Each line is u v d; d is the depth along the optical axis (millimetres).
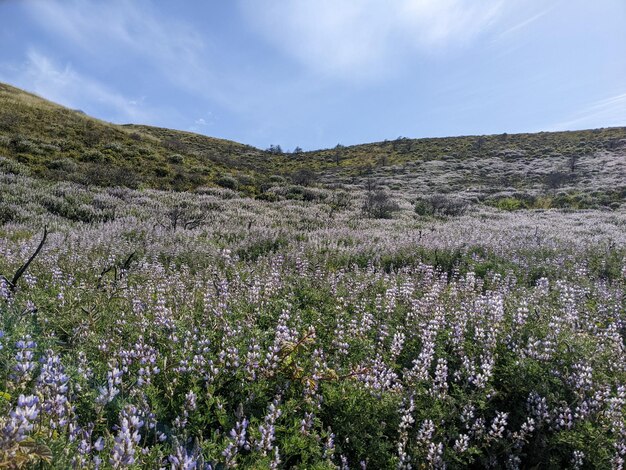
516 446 3646
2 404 2479
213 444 2742
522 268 9758
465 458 3592
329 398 3564
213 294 5652
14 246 9109
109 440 2439
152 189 28594
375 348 4852
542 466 3625
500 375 4449
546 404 3912
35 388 2621
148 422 2758
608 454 3416
